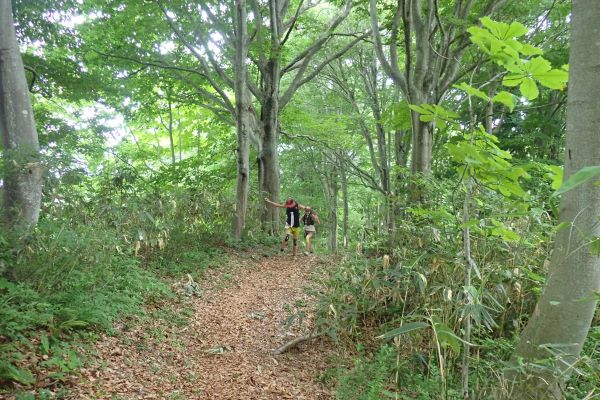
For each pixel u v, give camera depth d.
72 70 11.48
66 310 4.64
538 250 4.84
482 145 3.06
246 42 11.92
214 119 17.97
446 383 3.62
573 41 2.65
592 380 3.20
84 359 4.21
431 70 8.72
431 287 4.59
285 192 26.64
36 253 5.05
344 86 19.70
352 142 20.75
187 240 9.34
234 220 12.04
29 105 6.01
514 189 2.96
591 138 2.56
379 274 5.60
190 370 4.75
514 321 4.46
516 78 2.51
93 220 6.19
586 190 2.60
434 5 8.71
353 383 3.93
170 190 9.42
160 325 5.76
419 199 6.33
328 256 11.59
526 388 2.82
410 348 4.45
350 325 5.39
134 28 12.55
